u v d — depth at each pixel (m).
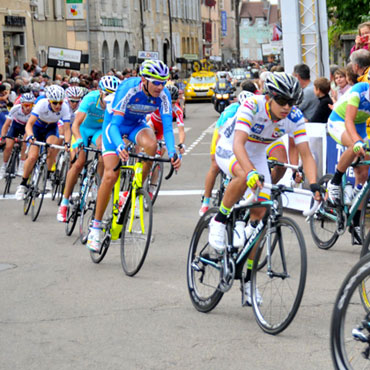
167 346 5.89
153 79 7.93
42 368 5.48
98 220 8.62
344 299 4.64
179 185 15.27
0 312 6.91
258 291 6.27
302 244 5.77
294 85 6.14
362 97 8.52
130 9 72.44
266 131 6.44
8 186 14.60
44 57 45.66
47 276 8.23
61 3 48.12
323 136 11.38
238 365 5.47
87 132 10.49
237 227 6.46
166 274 8.20
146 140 8.83
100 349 5.85
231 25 167.75
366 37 12.71
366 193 8.54
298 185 11.56
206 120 37.44
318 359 5.55
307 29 16.31
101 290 7.59
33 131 12.39
